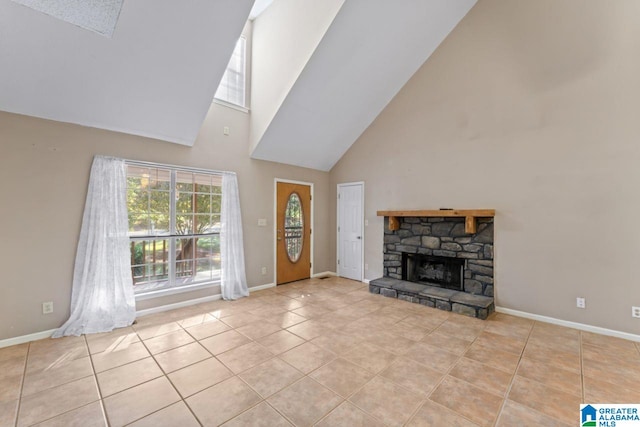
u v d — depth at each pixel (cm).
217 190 420
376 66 399
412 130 445
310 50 345
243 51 445
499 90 358
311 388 203
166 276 372
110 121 310
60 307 290
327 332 297
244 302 397
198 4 244
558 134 318
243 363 236
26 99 262
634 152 278
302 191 529
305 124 439
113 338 282
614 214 288
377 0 319
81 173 301
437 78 415
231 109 426
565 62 313
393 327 311
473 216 360
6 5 202
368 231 508
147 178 354
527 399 191
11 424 167
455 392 198
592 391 199
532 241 336
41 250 279
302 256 531
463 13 382
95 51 247
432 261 430
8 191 264
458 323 322
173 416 175
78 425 167
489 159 367
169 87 300
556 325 317
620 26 283
